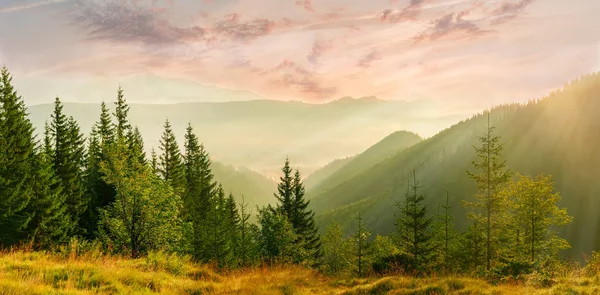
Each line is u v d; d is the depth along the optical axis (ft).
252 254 113.50
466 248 145.48
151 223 81.76
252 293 38.42
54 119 139.23
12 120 119.24
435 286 39.37
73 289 28.60
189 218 159.63
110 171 81.35
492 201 100.78
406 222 127.13
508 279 44.47
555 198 112.98
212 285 40.57
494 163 100.58
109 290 31.40
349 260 155.53
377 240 179.93
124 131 164.55
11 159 113.29
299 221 178.09
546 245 111.55
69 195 127.34
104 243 79.46
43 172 112.68
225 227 170.09
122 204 81.66
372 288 41.70
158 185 86.12
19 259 39.11
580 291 36.17
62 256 43.47
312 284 47.06
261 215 118.93
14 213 104.88
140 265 45.47
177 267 47.14
